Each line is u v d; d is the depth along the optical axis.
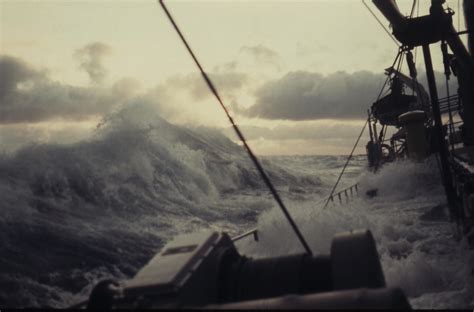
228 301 3.68
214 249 3.78
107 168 24.86
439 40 12.82
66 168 22.58
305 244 3.84
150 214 21.58
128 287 3.32
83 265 13.82
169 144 31.11
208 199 27.00
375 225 11.51
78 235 16.64
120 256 14.78
